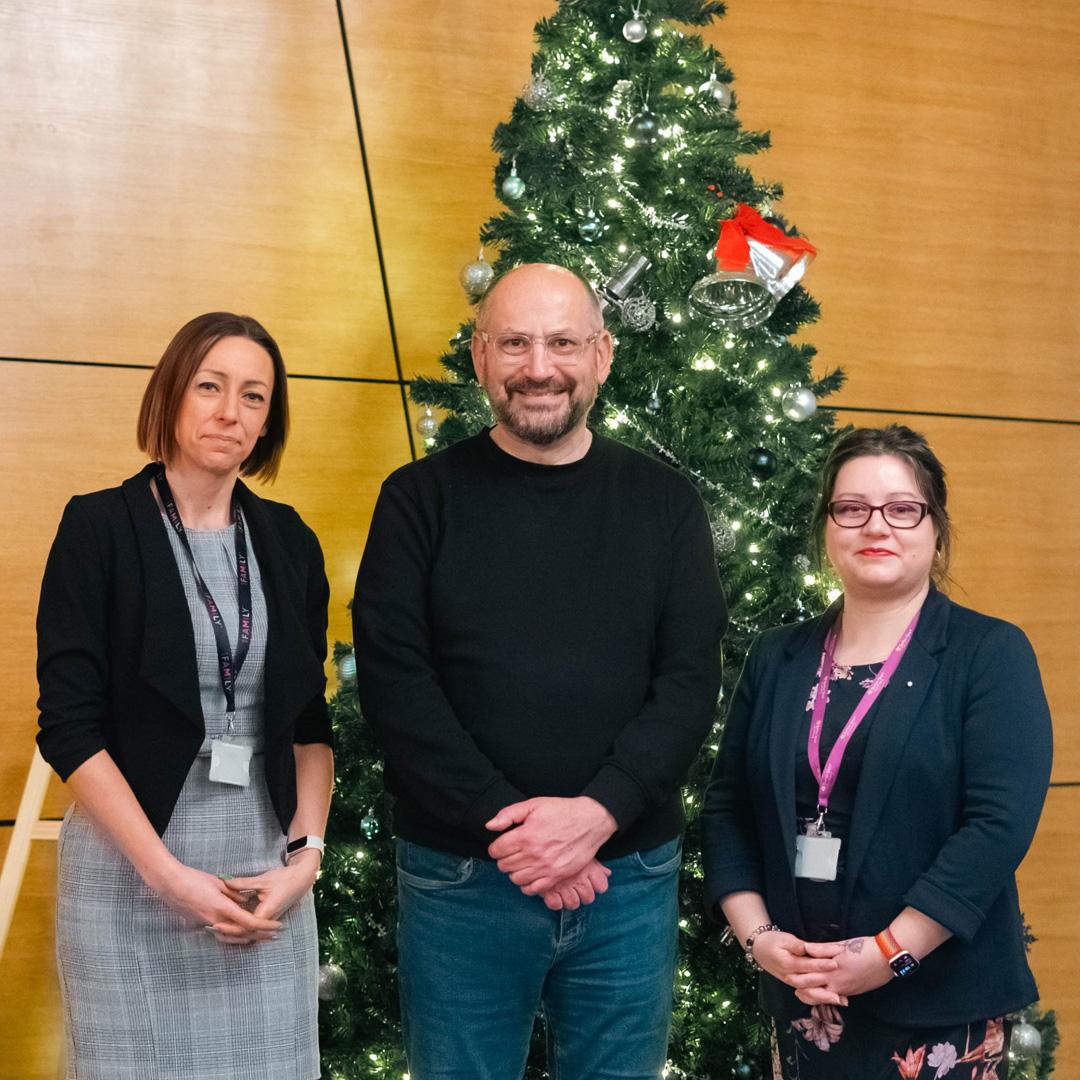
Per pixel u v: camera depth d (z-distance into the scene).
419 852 2.37
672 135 2.95
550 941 2.33
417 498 2.45
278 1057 2.18
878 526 2.30
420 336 4.05
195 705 2.13
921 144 4.56
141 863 2.05
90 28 3.78
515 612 2.32
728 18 4.40
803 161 4.43
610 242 2.92
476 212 4.13
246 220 3.90
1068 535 4.60
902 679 2.27
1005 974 2.18
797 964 2.17
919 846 2.20
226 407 2.21
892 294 4.49
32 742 3.59
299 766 2.41
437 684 2.32
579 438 2.47
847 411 4.41
